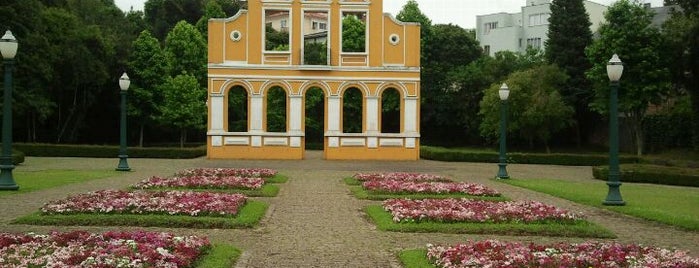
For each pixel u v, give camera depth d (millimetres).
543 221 16094
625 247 12375
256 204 18938
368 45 45156
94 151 45188
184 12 84562
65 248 11336
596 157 45156
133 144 66688
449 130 72312
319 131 66375
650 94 50250
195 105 60781
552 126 58562
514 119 58312
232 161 41625
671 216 17656
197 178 25406
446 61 70500
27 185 23484
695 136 50156
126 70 61812
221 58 44531
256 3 44656
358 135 45188
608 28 51719
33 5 47531
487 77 66562
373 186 23750
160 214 16219
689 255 12250
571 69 63219
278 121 64438
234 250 12312
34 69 47906
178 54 66562
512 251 11516
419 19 70188
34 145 45094
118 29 71312
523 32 87875
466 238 14359
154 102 62969
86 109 62906
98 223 15250
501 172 31141
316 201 20812
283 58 44875
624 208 19688
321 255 12352
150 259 10445
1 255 10867
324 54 55469
